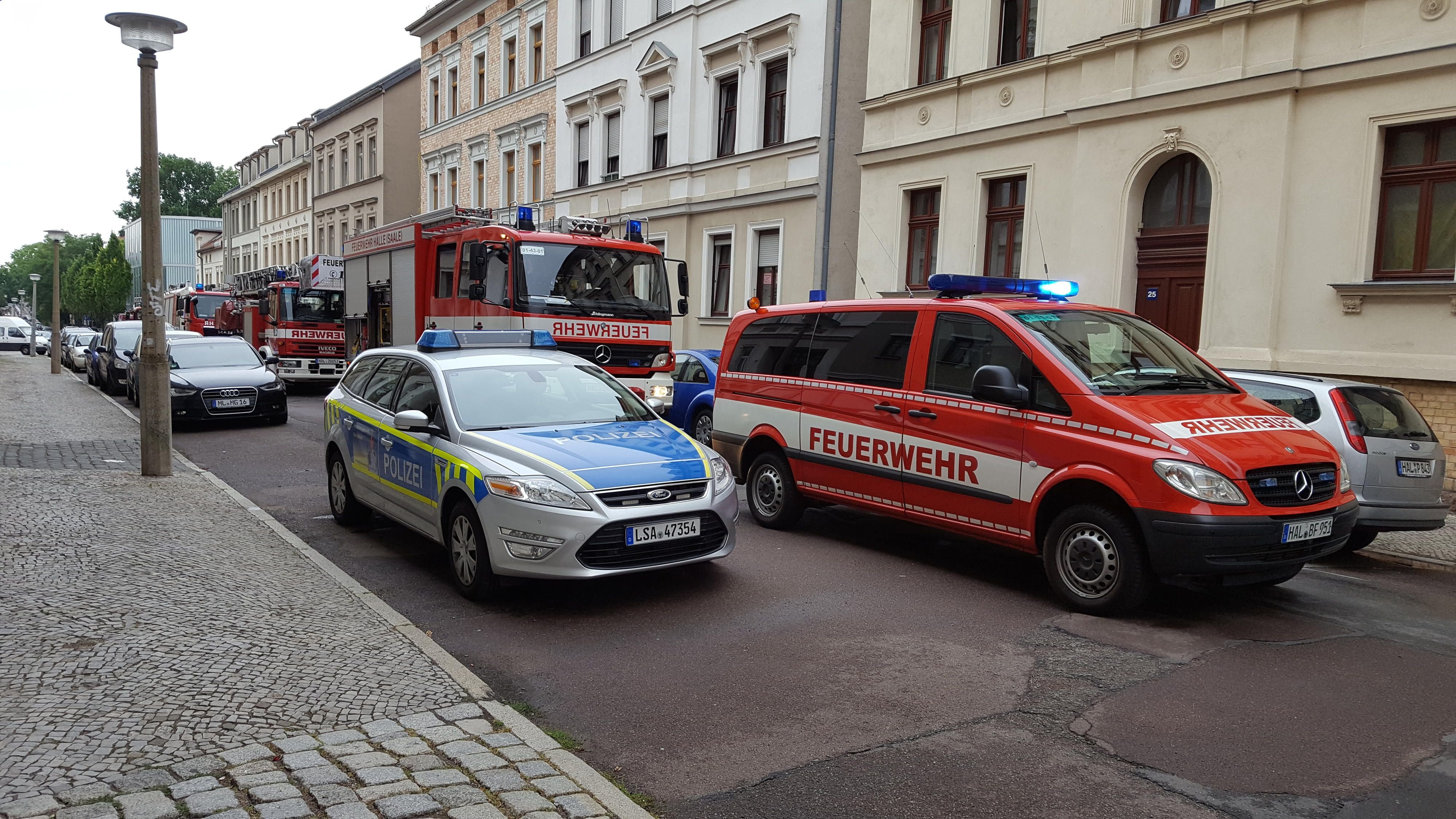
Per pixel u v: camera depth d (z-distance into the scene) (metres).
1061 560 6.22
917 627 5.80
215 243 78.81
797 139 19.53
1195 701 4.65
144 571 6.31
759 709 4.54
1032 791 3.73
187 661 4.72
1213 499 5.54
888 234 17.36
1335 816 3.55
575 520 5.82
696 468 6.36
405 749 3.85
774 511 8.61
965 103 15.82
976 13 15.52
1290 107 11.55
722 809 3.59
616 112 25.78
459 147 34.53
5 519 7.62
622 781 3.81
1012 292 8.00
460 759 3.78
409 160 40.44
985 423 6.70
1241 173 12.04
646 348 13.60
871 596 6.46
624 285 13.56
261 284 27.33
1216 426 5.93
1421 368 10.57
